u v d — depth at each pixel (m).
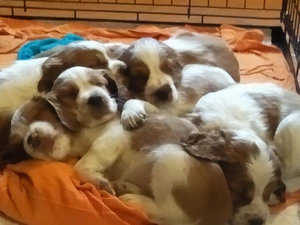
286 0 0.82
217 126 0.49
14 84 0.53
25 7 0.85
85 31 0.77
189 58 0.60
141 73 0.52
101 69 0.52
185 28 0.80
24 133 0.48
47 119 0.48
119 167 0.48
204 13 0.88
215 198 0.44
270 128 0.51
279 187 0.46
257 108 0.51
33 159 0.49
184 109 0.53
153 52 0.53
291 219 0.48
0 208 0.46
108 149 0.47
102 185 0.47
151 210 0.45
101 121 0.49
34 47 0.70
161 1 0.91
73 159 0.50
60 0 0.89
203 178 0.44
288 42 0.77
